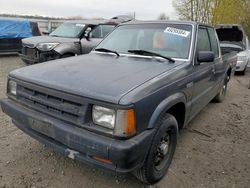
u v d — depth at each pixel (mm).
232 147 4188
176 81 3164
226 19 24547
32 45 8430
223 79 6000
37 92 2908
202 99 4359
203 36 4438
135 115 2471
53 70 3150
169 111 3377
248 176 3412
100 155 2461
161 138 2975
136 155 2477
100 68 3213
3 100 3316
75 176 3195
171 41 3969
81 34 8977
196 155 3865
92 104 2510
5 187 2930
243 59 10586
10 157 3502
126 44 4211
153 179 3039
